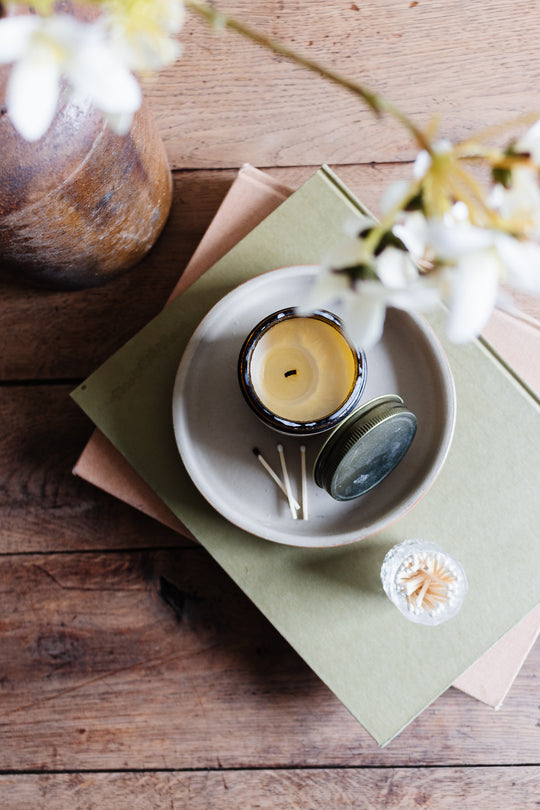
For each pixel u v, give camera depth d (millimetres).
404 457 708
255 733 796
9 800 799
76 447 806
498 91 786
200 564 801
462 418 729
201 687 798
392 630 721
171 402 737
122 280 801
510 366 728
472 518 723
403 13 785
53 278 741
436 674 716
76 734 801
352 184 795
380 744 710
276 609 725
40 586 805
